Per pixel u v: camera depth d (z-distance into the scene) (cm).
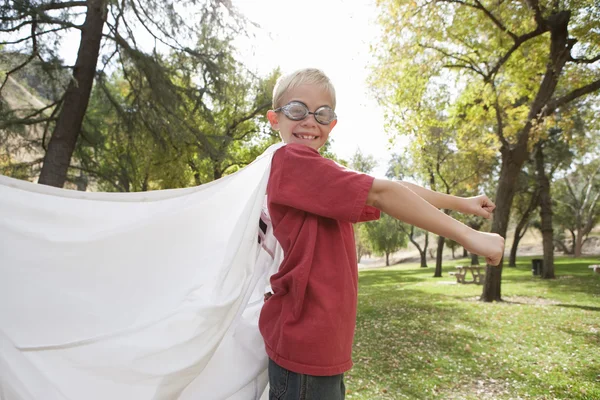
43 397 114
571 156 2556
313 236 124
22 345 117
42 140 903
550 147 2527
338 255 126
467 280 2217
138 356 118
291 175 125
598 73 1218
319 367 117
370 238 4903
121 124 960
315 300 120
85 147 1046
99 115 1030
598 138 2462
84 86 826
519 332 782
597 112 1327
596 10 1045
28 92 872
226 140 1082
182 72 952
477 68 1295
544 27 1117
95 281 128
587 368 538
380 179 116
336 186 116
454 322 910
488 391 478
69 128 820
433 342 729
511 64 1304
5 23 666
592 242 5312
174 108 895
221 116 1324
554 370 539
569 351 630
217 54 885
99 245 130
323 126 142
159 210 139
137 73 888
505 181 1264
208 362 132
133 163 1052
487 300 1271
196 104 941
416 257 6656
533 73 1294
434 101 1421
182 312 125
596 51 1167
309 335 118
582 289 1477
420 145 1442
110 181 1062
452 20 1202
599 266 934
